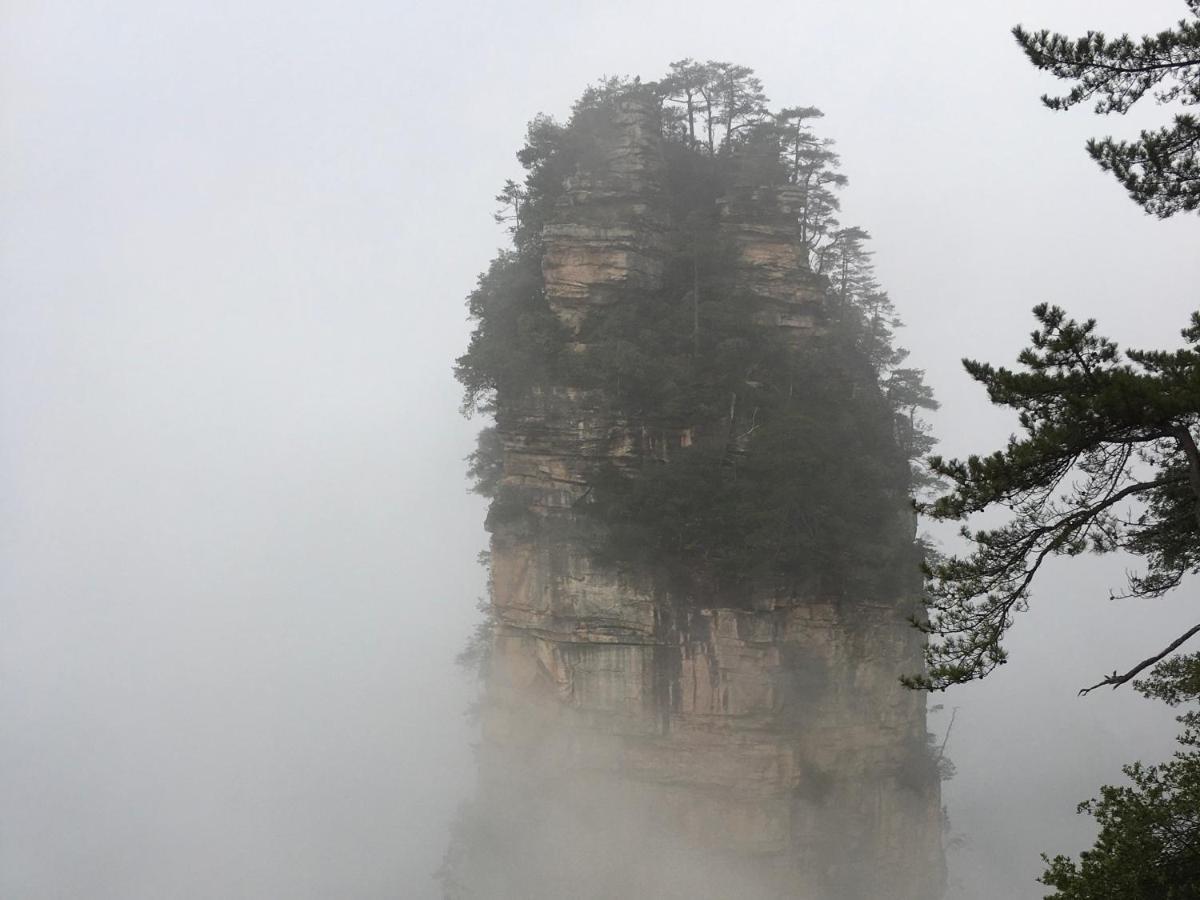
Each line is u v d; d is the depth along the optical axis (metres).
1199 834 19.39
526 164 66.44
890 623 60.06
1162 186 23.41
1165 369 20.52
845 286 72.69
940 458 20.72
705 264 61.81
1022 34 23.19
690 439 59.16
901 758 61.12
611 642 58.78
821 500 57.34
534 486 60.75
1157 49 22.06
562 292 61.09
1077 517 20.09
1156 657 19.06
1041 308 20.33
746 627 57.62
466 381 64.81
